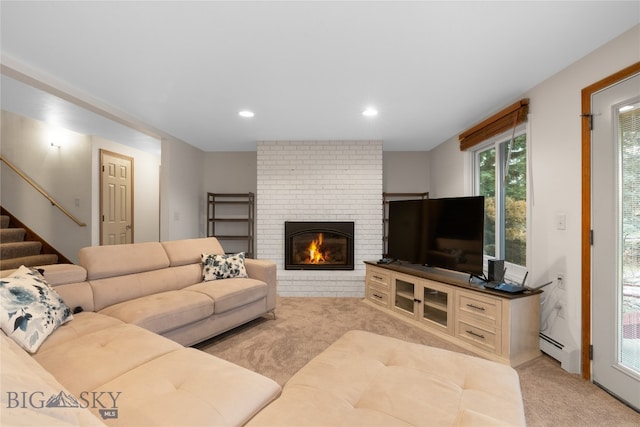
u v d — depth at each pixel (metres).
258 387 1.18
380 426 0.96
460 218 2.84
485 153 3.56
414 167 5.02
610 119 1.84
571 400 1.78
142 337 1.59
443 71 2.22
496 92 2.61
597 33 1.75
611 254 1.83
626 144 1.77
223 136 4.12
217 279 3.08
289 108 3.02
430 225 3.14
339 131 3.86
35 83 2.29
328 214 4.32
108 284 2.34
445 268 2.96
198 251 3.24
